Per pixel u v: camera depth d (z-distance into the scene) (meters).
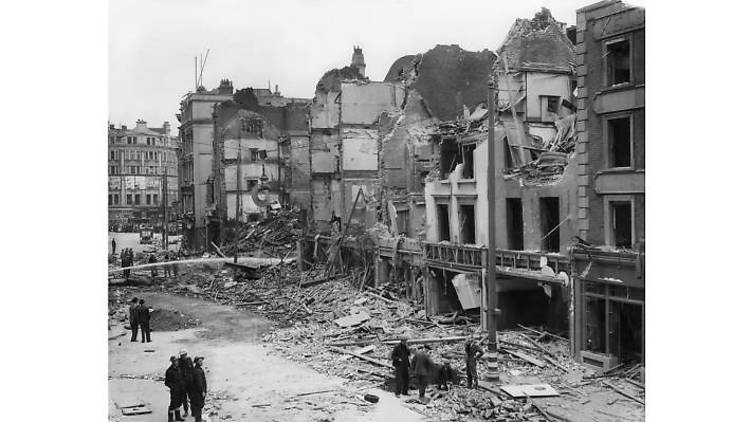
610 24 18.78
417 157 30.86
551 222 22.89
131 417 17.38
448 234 27.84
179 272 35.66
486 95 31.38
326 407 17.47
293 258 36.94
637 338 19.42
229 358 21.73
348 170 34.31
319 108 38.22
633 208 18.23
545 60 26.44
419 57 31.72
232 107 41.34
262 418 16.80
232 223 40.25
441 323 24.91
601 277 18.70
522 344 21.33
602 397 17.27
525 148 24.80
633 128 18.27
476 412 16.92
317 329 25.50
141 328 23.95
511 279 23.41
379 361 21.12
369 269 31.25
